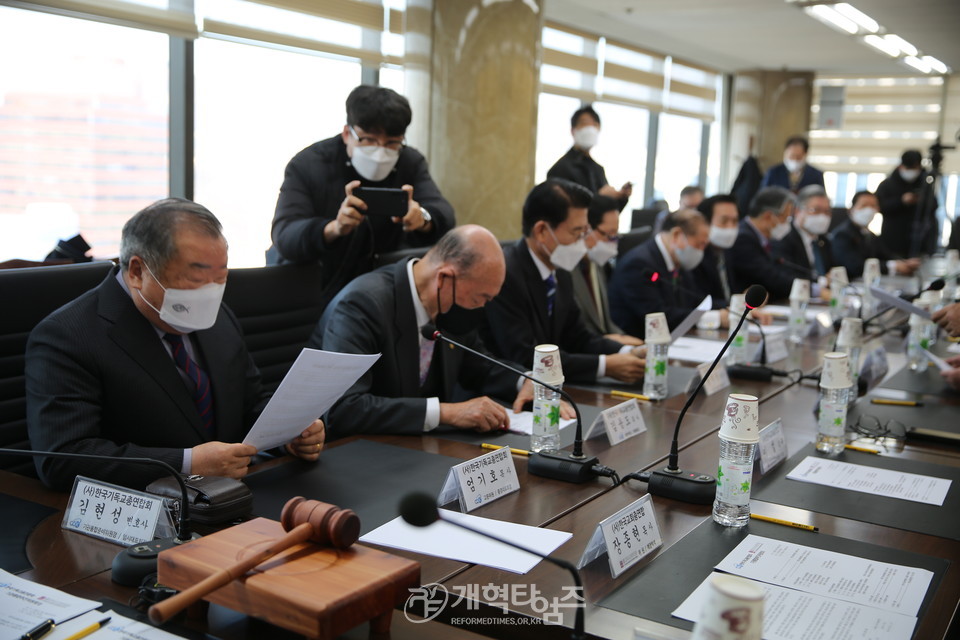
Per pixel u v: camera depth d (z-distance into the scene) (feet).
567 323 9.80
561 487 5.57
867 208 21.12
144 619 3.59
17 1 10.38
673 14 22.33
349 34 14.85
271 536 3.84
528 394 7.53
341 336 6.95
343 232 8.53
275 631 3.56
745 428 4.91
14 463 5.96
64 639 3.38
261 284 7.90
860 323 8.84
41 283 6.08
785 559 4.47
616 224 11.18
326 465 5.77
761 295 5.27
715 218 14.11
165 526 4.35
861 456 6.51
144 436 5.68
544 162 23.66
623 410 6.81
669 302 12.53
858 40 25.64
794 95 33.04
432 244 10.18
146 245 5.33
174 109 13.17
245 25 13.11
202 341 6.15
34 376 5.38
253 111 14.17
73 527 4.55
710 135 33.63
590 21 23.22
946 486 5.82
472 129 15.78
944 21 22.21
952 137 33.68
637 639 3.60
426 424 6.56
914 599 4.03
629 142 28.02
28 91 11.37
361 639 3.53
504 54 15.71
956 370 8.93
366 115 9.09
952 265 20.43
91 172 12.34
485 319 9.07
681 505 5.32
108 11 11.26
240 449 5.30
